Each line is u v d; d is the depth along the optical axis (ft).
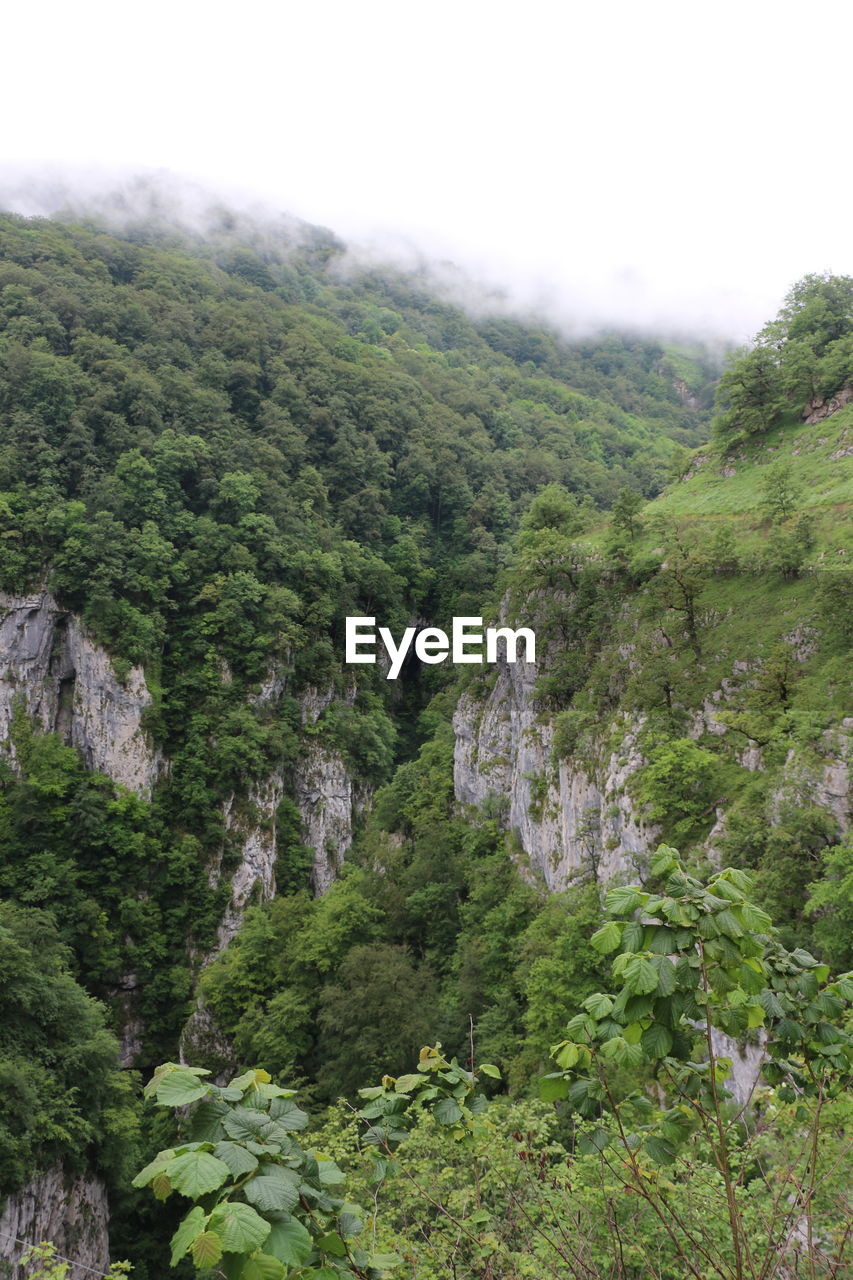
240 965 188.65
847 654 119.24
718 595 148.97
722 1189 31.37
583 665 167.43
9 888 220.43
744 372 218.18
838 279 230.68
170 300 400.47
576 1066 22.86
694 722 131.23
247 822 249.34
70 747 244.83
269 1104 17.69
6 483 258.57
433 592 388.78
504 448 516.73
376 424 419.33
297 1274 17.08
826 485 175.73
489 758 197.36
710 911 18.69
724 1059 24.11
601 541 189.88
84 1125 117.80
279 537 304.30
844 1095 30.71
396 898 185.16
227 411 352.49
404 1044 136.67
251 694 265.34
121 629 250.37
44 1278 32.14
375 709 313.53
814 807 97.14
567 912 132.26
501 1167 35.40
